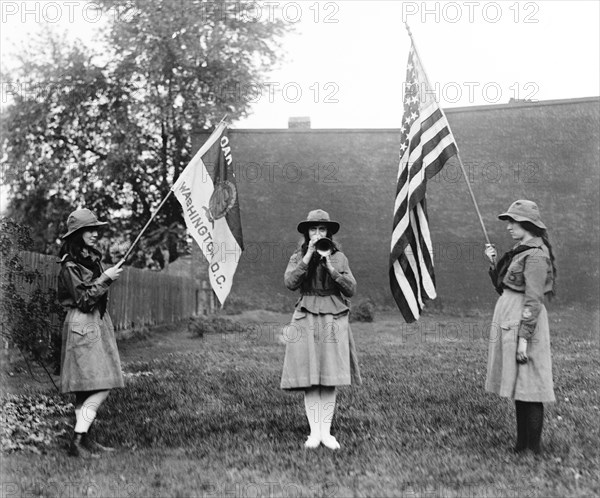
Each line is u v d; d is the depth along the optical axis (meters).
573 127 17.78
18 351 9.00
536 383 5.56
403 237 6.62
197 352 12.83
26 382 8.49
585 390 8.20
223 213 6.60
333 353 6.01
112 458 5.58
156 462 5.44
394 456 5.56
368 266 18.73
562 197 17.72
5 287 7.43
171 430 6.52
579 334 15.34
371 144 19.16
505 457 5.50
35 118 16.91
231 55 17.14
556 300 17.23
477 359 11.03
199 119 16.98
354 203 19.05
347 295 6.19
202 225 6.55
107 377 5.79
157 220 17.33
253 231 19.11
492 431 6.42
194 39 16.89
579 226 17.52
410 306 6.61
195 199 6.55
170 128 16.98
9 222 7.45
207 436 6.32
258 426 6.72
